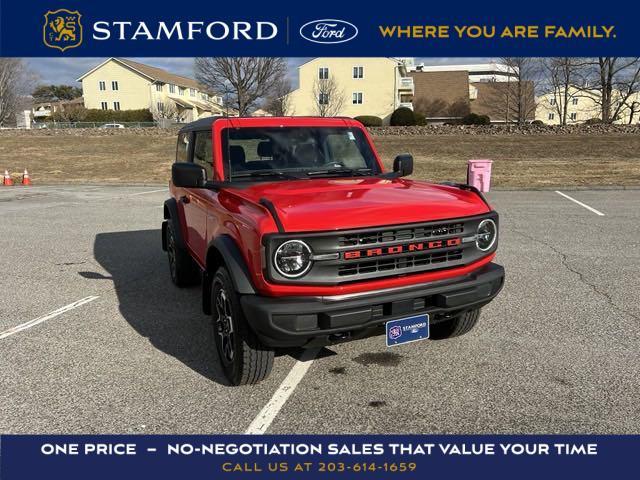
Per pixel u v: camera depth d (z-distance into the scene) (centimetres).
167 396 374
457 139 3067
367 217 336
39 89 9394
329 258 325
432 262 359
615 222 984
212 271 414
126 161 2633
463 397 364
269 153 467
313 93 5441
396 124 4572
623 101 4209
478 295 372
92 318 530
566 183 1589
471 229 370
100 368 417
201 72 5388
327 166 480
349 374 402
